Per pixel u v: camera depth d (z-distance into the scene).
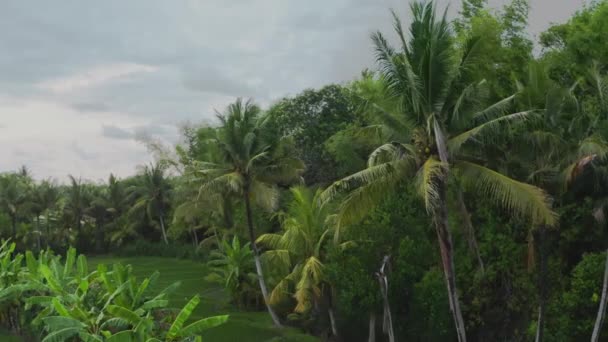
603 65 26.64
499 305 25.97
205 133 39.41
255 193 32.50
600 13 28.33
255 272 40.34
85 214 82.06
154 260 68.50
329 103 48.12
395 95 19.72
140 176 77.00
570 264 24.27
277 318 33.75
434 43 18.83
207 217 50.22
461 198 22.58
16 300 29.95
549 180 20.11
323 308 32.19
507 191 18.36
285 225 32.41
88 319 21.25
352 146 35.12
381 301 25.39
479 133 19.20
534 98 21.92
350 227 26.14
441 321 24.95
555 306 22.75
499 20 31.53
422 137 19.61
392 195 25.86
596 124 20.28
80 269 27.48
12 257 74.62
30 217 79.19
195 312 38.12
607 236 22.22
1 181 77.25
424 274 25.95
